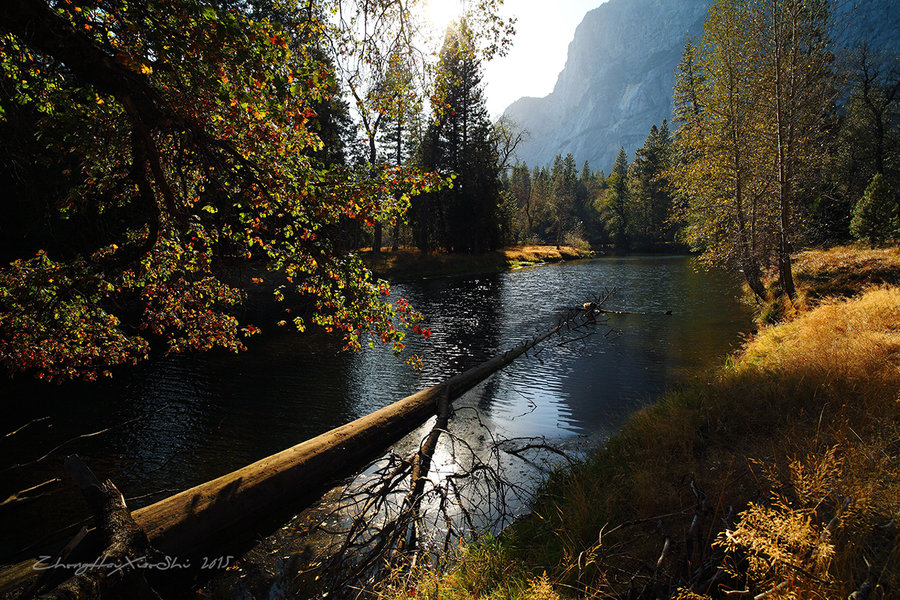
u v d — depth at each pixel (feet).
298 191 14.49
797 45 49.75
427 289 96.99
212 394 32.86
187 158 16.46
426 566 14.23
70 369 18.94
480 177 153.99
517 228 250.16
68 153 16.81
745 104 55.47
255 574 15.20
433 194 151.23
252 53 11.55
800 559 8.56
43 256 17.19
